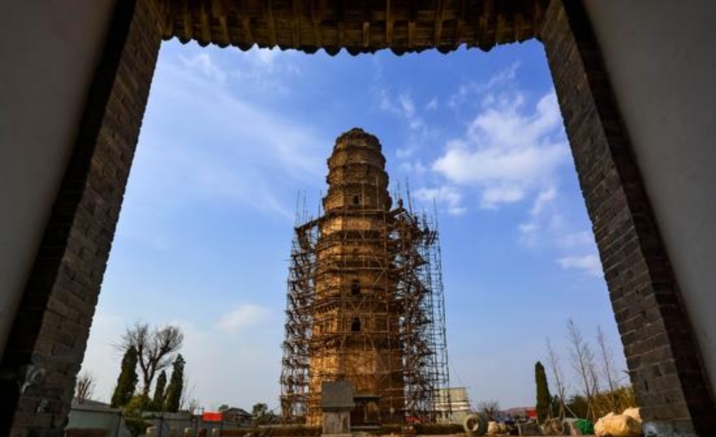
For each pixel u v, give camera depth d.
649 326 4.34
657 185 4.49
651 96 4.48
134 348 46.56
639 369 4.52
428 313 34.75
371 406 28.39
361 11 6.70
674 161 4.18
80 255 4.43
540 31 6.77
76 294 4.37
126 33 5.46
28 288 3.99
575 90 5.75
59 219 4.30
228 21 6.75
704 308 3.88
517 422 29.34
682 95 3.99
